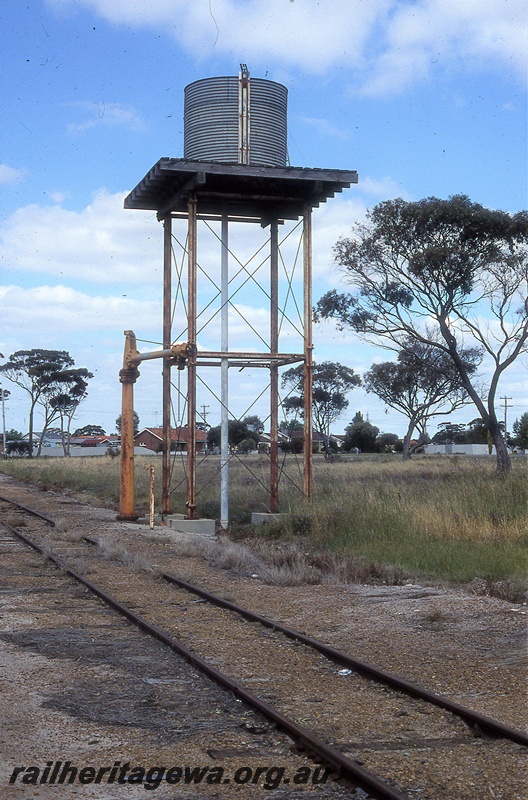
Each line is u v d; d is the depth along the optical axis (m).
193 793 5.35
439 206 33.91
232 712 6.94
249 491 30.31
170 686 7.72
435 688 7.81
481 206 34.44
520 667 8.44
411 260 34.50
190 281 21.95
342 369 73.06
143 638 9.70
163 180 22.25
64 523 21.67
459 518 17.09
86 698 7.30
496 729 6.34
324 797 5.29
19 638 9.57
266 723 6.62
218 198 22.92
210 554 16.61
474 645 9.40
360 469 46.78
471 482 23.83
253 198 22.78
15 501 31.56
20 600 11.98
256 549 17.66
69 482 40.38
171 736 6.34
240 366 23.53
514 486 20.47
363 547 16.56
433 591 12.44
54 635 9.73
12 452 101.88
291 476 40.12
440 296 36.00
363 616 11.05
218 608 11.62
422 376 59.44
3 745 6.10
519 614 10.70
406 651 9.21
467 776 5.60
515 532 16.08
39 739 6.23
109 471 46.72
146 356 23.78
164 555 17.22
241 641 9.64
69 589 12.94
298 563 14.83
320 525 19.19
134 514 24.50
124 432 24.70
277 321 24.05
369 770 5.69
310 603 12.01
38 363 90.19
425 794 5.31
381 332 38.06
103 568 15.14
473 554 14.71
